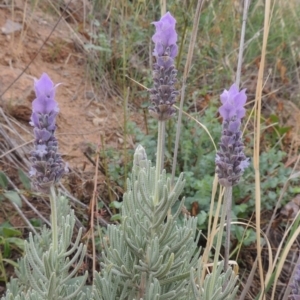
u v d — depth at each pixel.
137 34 0.75
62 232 0.35
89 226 0.49
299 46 0.88
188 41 0.74
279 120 0.76
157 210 0.34
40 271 0.33
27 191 0.51
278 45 0.87
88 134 0.66
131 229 0.36
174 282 0.38
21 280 0.40
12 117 0.62
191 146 0.61
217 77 0.77
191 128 0.65
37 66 0.71
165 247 0.34
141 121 0.71
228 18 0.83
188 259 0.38
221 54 0.78
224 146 0.30
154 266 0.34
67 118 0.67
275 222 0.58
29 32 0.74
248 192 0.61
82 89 0.72
